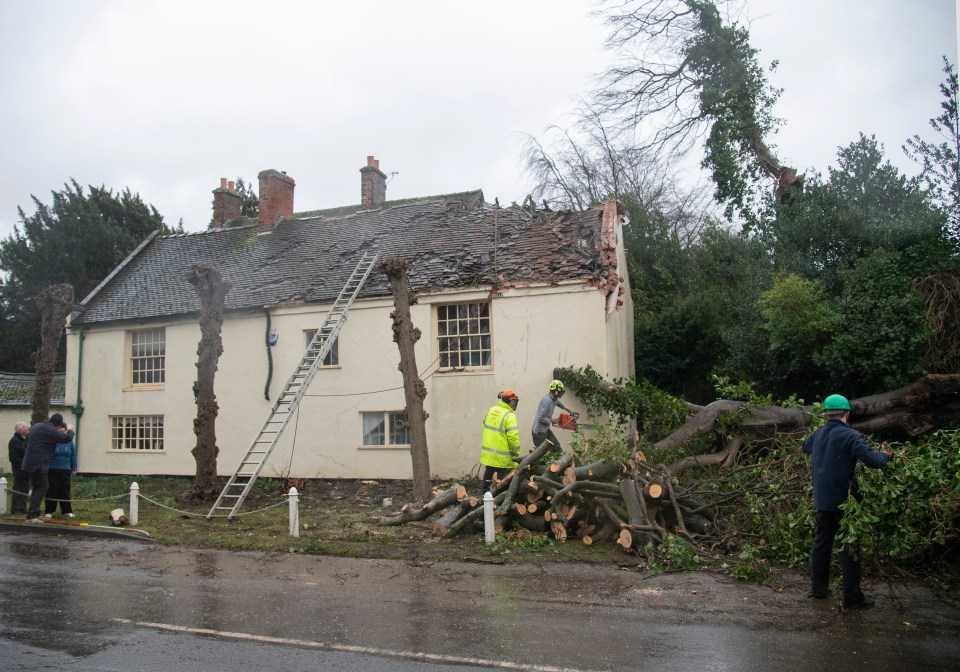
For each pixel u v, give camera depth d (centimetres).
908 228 1452
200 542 938
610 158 2909
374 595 683
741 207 2084
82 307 1852
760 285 1634
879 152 1739
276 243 1916
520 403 1323
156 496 1382
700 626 575
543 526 925
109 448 1745
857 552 618
